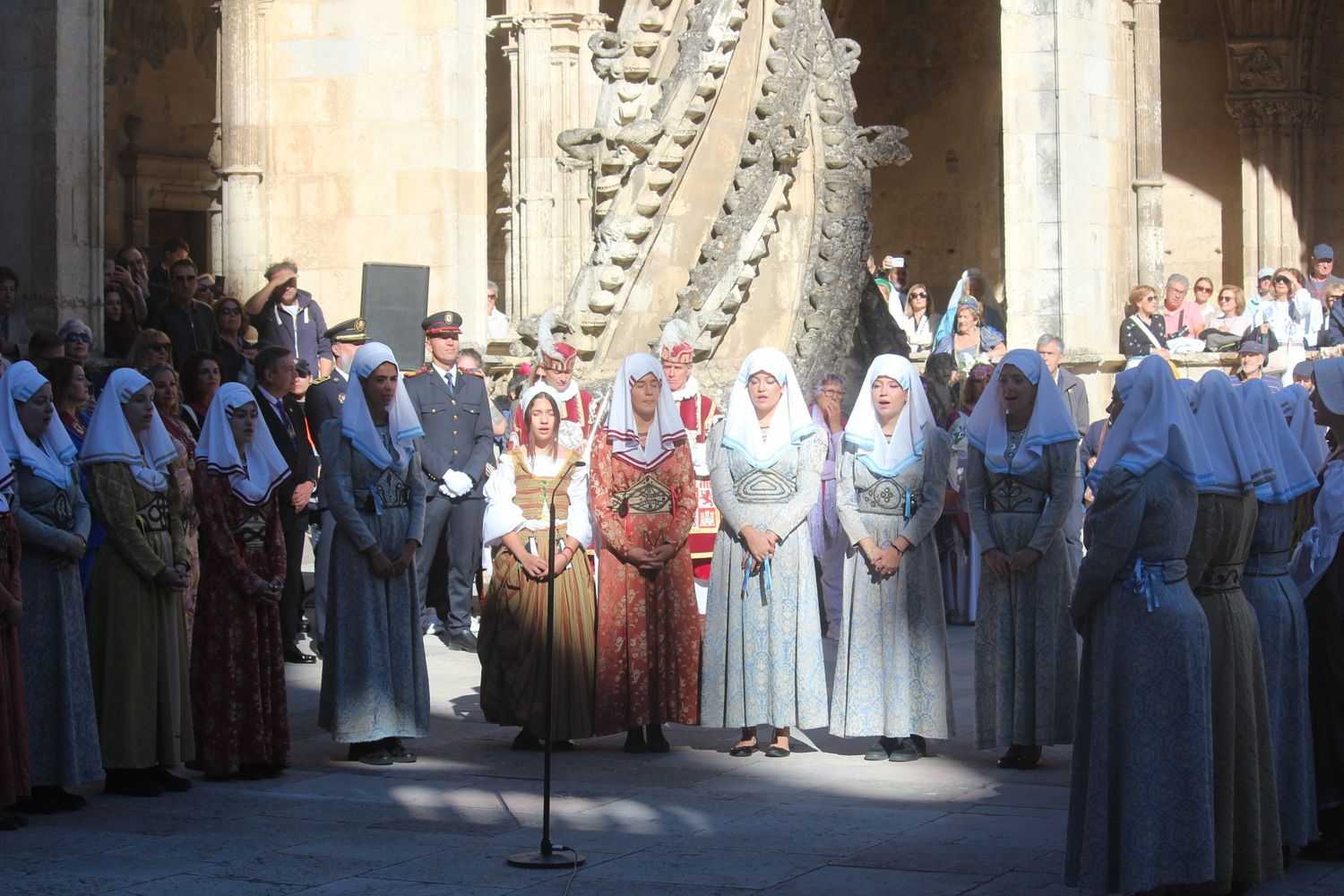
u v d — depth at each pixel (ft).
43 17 49.96
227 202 61.00
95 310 51.19
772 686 31.40
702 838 25.48
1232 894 22.79
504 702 32.30
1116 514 21.71
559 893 22.41
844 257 40.68
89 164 50.98
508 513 31.91
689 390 37.99
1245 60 107.34
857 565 31.30
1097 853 21.77
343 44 60.54
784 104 39.68
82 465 28.73
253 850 24.85
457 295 60.49
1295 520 27.55
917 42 99.81
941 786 29.32
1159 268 77.66
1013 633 30.55
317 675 41.11
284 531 42.27
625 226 39.50
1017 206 68.13
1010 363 30.89
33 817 27.20
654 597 32.12
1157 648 21.67
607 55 40.09
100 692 28.55
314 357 53.67
